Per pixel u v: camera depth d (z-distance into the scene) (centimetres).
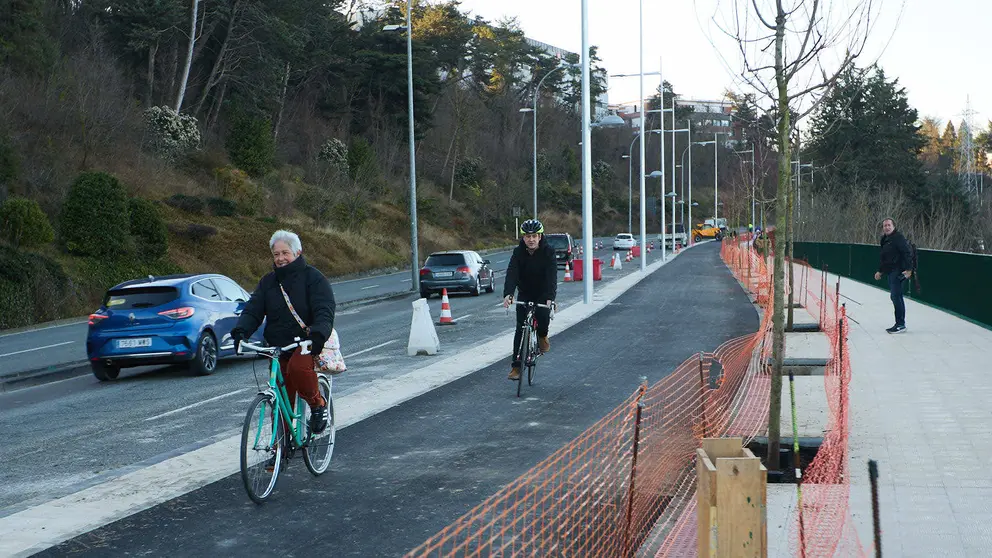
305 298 682
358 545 556
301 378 681
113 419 1066
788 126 784
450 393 1121
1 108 3425
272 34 5597
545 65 11719
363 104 7412
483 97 10219
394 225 6103
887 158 7256
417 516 614
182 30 5122
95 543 566
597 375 1239
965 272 1803
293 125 6631
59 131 3894
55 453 881
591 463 743
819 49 752
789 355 1292
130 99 4459
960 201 7294
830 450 740
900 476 663
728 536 349
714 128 15488
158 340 1385
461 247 6694
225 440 881
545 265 1127
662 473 709
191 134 4897
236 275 3878
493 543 546
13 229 2844
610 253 7081
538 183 10094
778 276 698
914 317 1831
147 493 685
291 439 693
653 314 2108
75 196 3159
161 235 3469
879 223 5678
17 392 1380
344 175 5919
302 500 661
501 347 1570
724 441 392
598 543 540
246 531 588
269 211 4866
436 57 7738
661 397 1039
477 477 714
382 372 1331
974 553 497
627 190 12900
